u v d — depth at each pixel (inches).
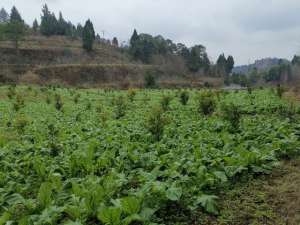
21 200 248.8
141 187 267.3
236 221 233.5
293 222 224.5
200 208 249.3
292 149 366.6
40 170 328.2
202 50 5393.7
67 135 508.7
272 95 1110.4
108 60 4210.1
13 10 5812.0
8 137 547.2
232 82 4057.6
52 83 2915.8
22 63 3553.2
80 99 1285.7
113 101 1086.4
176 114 751.1
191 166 300.8
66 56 4010.8
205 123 557.3
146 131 505.0
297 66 4419.3
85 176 324.8
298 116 624.7
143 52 4638.3
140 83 2854.3
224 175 286.7
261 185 286.7
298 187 274.2
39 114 863.7
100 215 213.2
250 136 427.2
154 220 231.6
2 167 357.7
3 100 1234.6
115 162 346.6
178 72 4222.4
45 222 216.7
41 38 4613.7
